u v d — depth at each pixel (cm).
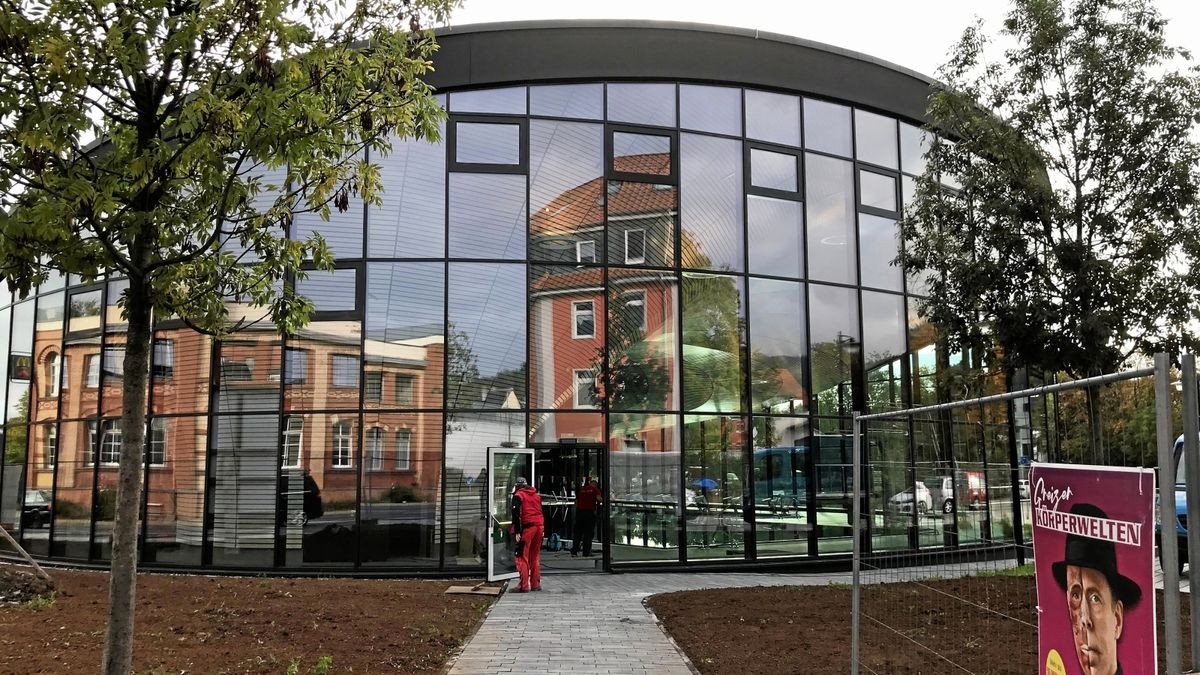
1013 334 1077
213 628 826
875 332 1639
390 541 1380
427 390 1417
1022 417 402
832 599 1067
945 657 487
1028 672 397
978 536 450
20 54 525
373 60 655
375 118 672
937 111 1210
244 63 575
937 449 506
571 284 1477
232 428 1435
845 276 1625
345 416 1412
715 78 1562
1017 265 1104
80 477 1630
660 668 734
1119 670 308
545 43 1502
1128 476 304
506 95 1497
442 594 1152
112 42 530
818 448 1550
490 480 1300
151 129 589
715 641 829
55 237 514
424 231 1453
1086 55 1072
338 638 812
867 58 1681
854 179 1658
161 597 1003
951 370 1288
